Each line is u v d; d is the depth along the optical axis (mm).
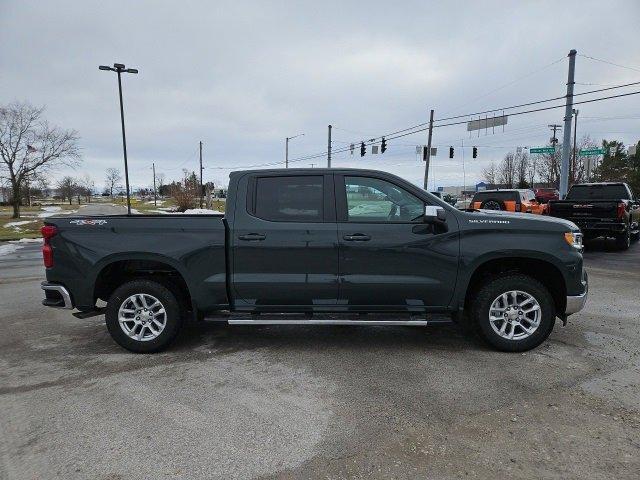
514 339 4641
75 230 4750
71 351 4914
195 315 4758
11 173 38062
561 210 13172
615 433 3125
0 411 3535
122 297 4758
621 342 4969
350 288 4629
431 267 4605
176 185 59781
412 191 4676
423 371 4234
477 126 25297
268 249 4625
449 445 3018
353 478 2688
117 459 2883
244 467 2797
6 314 6559
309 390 3865
